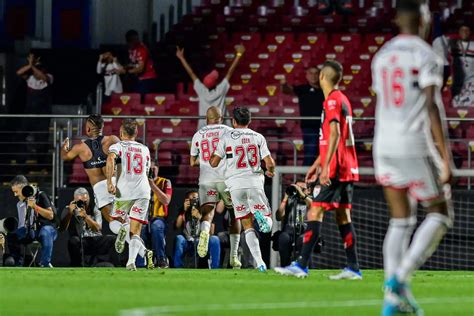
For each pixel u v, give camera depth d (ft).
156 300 73.15
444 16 258.16
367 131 197.26
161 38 264.52
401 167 65.62
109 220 136.98
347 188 97.14
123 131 125.08
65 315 64.08
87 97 222.28
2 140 201.16
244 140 125.70
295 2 266.36
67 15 257.96
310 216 98.78
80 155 136.98
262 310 66.80
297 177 174.19
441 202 65.77
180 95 216.95
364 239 163.84
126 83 232.73
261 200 125.49
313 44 243.19
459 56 215.10
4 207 171.53
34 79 215.51
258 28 257.34
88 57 248.93
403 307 63.21
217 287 86.17
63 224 146.41
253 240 124.88
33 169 197.88
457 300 77.25
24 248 145.07
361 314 65.36
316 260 160.86
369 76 234.58
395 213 66.69
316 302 72.54
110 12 260.62
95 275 105.91
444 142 64.64
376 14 259.19
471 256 162.61
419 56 65.67
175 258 148.77
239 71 238.48
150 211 147.33
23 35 256.73
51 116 173.58
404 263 62.90
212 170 133.80
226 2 268.62
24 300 73.20
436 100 65.05
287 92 211.82
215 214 161.58
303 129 183.62
